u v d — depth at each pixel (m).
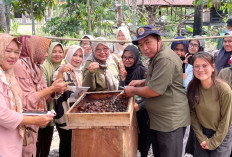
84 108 2.77
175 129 2.73
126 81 3.62
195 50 4.05
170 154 2.79
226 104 2.68
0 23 4.98
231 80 3.26
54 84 2.68
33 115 2.30
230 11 9.66
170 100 2.73
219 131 2.77
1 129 2.14
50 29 8.52
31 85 2.63
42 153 3.54
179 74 2.75
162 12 15.16
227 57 3.94
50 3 7.44
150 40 2.68
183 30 13.02
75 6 8.20
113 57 4.02
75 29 8.17
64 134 3.34
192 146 3.66
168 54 2.67
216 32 13.22
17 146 2.26
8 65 2.21
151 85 2.65
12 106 2.20
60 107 3.24
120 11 7.10
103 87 3.44
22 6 7.27
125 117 2.35
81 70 3.65
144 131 3.53
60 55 3.62
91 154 2.50
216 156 2.88
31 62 2.68
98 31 11.49
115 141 2.43
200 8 9.15
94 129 2.46
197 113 2.90
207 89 2.78
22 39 2.65
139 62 3.59
